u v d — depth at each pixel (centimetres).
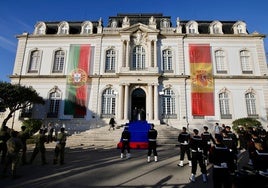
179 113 2500
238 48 2720
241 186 569
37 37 2834
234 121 2294
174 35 2761
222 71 2641
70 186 761
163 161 1186
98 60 2705
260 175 578
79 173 932
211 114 2486
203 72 2620
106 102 2581
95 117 2508
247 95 2561
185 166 1077
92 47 2773
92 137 1936
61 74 2677
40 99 2388
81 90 2608
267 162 608
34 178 855
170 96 2580
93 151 1514
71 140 1881
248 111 2500
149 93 2522
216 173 631
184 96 2547
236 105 2509
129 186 765
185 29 2878
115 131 2055
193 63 2664
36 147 1118
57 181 819
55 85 2642
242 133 1531
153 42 2716
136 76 2562
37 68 2736
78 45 2781
